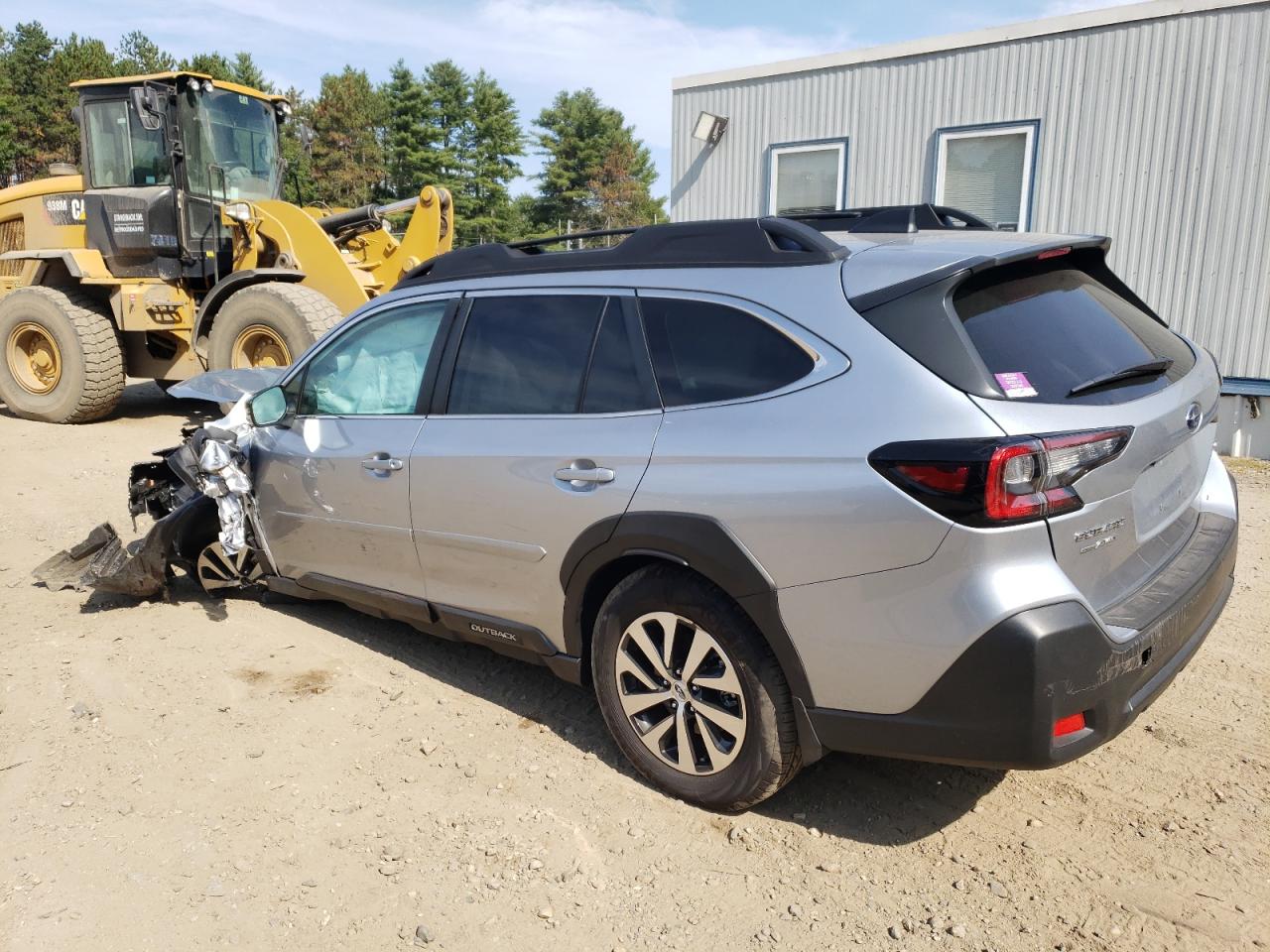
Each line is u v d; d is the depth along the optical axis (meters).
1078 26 9.20
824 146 10.94
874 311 2.68
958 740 2.52
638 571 3.12
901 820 3.08
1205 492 3.38
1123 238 9.31
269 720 3.76
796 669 2.74
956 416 2.46
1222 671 4.11
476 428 3.56
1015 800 3.19
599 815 3.12
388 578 4.02
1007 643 2.38
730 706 2.99
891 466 2.50
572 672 3.44
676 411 3.01
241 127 10.48
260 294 9.14
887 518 2.51
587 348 3.31
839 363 2.69
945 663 2.47
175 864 2.89
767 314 2.88
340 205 78.56
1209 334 8.98
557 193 91.75
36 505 6.94
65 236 10.54
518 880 2.81
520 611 3.50
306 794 3.25
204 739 3.62
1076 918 2.62
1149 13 8.82
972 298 2.69
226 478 4.41
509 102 86.56
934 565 2.45
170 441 9.48
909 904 2.69
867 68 10.51
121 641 4.53
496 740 3.61
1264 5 8.29
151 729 3.69
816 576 2.65
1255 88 8.45
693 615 2.94
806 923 2.62
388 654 4.38
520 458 3.36
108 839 3.01
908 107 10.32
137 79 9.75
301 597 4.69
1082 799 3.18
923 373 2.55
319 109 79.00
